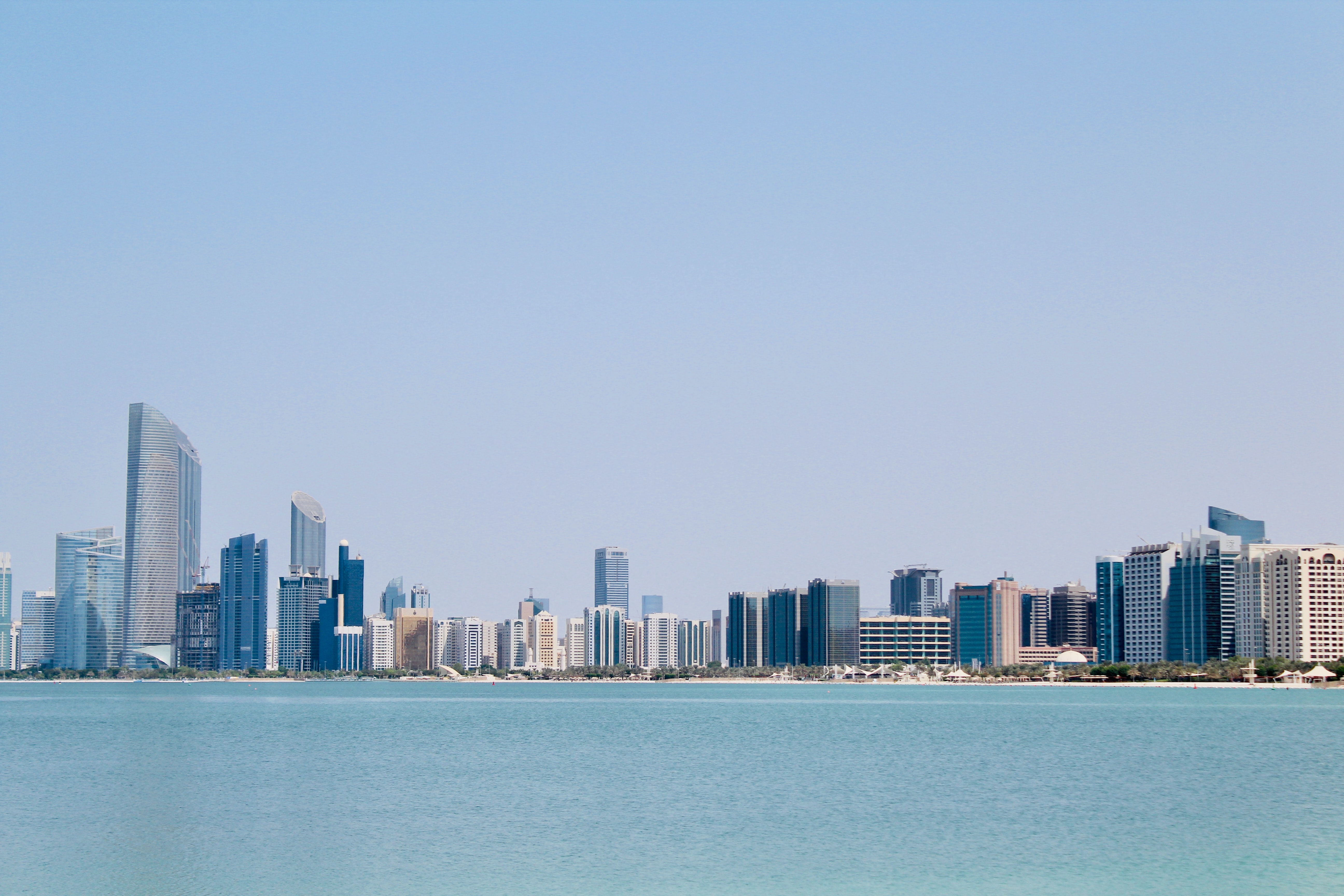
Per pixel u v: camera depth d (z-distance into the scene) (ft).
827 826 428.97
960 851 378.94
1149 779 579.07
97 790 545.85
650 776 597.11
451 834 411.34
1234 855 375.25
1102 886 330.75
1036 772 616.39
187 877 342.85
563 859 365.40
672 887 328.29
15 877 344.49
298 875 343.87
